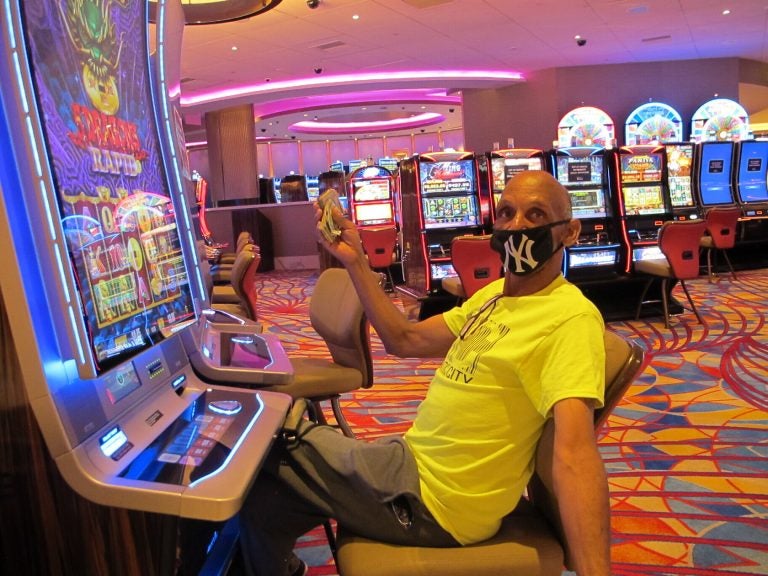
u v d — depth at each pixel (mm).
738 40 10281
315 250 11586
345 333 2396
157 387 1214
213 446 1053
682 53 10938
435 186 5902
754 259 8453
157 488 882
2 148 843
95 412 962
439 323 1581
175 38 1539
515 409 1236
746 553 2039
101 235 1058
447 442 1282
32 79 866
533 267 1279
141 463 968
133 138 1272
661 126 11211
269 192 14211
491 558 1230
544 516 1354
